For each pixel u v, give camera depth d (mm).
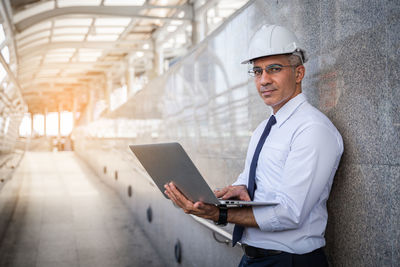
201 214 1567
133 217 7441
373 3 1471
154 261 5055
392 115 1392
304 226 1513
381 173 1453
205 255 3398
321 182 1435
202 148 3529
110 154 11430
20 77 19234
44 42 12852
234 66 2793
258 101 2426
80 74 21672
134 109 7559
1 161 7555
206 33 9312
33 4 8383
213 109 3232
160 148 1479
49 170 16234
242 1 8547
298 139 1459
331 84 1748
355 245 1609
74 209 8203
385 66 1420
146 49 13055
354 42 1586
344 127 1662
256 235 1604
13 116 11211
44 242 5824
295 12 2037
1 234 5852
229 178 2908
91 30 11922
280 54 1572
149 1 9672
